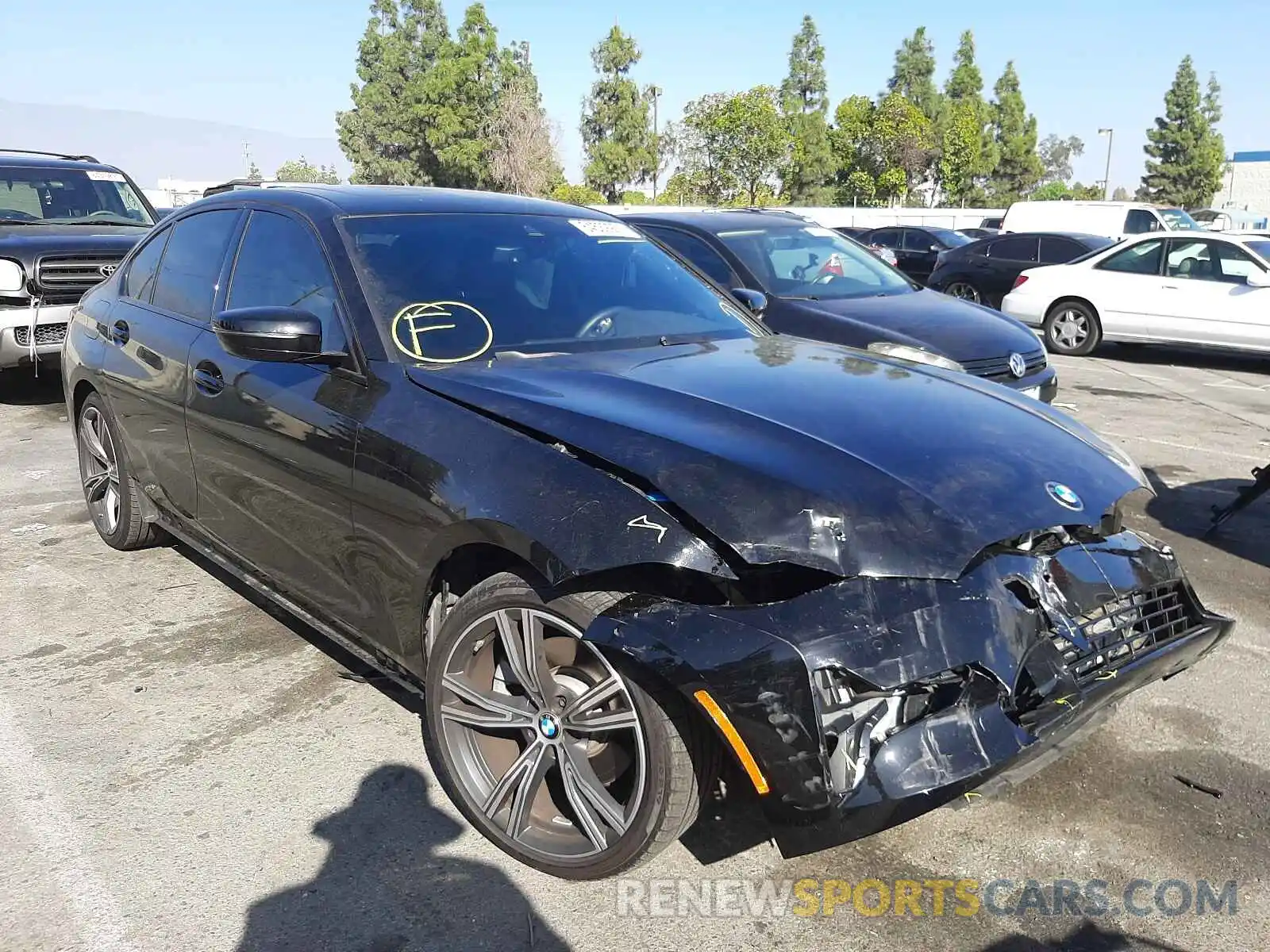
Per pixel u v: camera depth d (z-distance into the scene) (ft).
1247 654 12.73
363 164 198.80
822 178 184.44
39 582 14.85
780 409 8.82
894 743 6.88
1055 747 7.69
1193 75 247.70
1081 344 40.70
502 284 11.16
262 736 10.59
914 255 67.67
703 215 26.12
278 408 10.53
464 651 8.63
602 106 199.21
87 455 16.21
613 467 7.86
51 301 26.50
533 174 178.40
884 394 9.61
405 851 8.71
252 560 11.82
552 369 9.71
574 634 7.72
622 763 8.24
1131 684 8.25
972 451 8.48
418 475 8.78
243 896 8.11
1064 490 8.38
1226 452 23.76
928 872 8.46
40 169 31.45
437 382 9.36
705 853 8.68
